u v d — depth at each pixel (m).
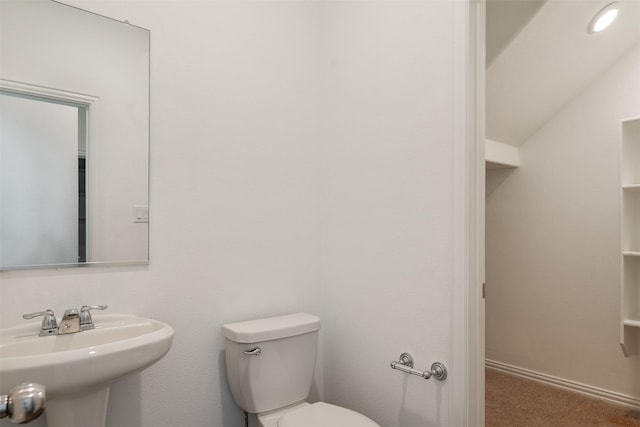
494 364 3.07
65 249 1.26
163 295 1.46
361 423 1.31
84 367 0.92
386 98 1.64
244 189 1.69
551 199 2.78
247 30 1.73
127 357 0.99
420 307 1.47
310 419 1.33
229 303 1.63
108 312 1.33
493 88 2.42
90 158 1.32
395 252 1.58
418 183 1.50
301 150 1.90
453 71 1.39
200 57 1.58
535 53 2.18
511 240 2.99
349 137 1.82
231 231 1.65
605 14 1.97
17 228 1.19
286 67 1.86
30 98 1.23
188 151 1.54
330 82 1.94
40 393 0.46
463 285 1.33
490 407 2.39
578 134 2.65
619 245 2.46
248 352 1.43
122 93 1.39
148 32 1.46
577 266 2.65
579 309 2.63
